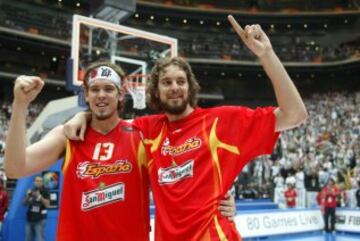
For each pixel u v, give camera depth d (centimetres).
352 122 2450
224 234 221
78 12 3006
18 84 210
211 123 239
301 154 1928
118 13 1165
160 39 1290
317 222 1185
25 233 764
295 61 3234
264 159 1877
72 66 1092
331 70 3231
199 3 3412
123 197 245
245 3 3462
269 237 1023
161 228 226
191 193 224
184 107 242
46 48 2823
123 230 241
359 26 3297
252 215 991
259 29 221
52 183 807
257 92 3391
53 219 794
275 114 231
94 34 1170
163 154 238
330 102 2933
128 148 253
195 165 230
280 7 3438
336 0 3369
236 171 233
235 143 234
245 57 3219
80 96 948
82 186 246
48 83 2750
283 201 1480
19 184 805
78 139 252
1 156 1395
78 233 244
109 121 256
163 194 231
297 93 222
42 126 1030
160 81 245
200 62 3180
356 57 3058
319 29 3453
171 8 3222
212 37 3409
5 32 2577
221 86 3403
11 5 2750
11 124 216
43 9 2894
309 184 1623
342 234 1143
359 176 1560
